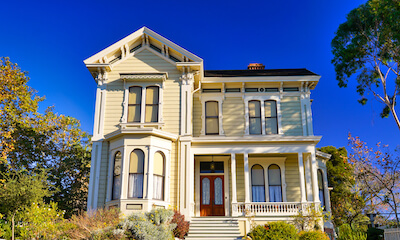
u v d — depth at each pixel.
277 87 20.19
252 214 16.38
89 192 16.70
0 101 19.27
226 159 19.12
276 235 14.23
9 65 19.70
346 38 21.08
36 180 16.22
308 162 17.86
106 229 13.12
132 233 12.98
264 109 19.88
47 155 23.95
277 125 19.55
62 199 23.27
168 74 18.47
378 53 20.39
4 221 16.42
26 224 15.59
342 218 24.67
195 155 18.84
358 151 25.02
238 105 20.08
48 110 24.56
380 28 19.62
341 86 21.94
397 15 18.23
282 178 18.69
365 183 23.56
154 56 18.83
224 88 20.25
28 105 20.50
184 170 16.80
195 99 20.25
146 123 17.52
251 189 18.67
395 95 20.53
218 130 19.72
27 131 22.59
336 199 25.59
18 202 15.13
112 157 16.83
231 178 18.89
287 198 18.42
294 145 17.44
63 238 13.61
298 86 20.11
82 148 25.27
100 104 18.05
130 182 15.96
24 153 22.61
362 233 18.59
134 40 18.94
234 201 16.78
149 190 15.66
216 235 15.16
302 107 19.66
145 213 14.49
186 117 17.61
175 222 14.85
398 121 20.22
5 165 20.86
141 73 18.23
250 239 14.38
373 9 19.59
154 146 16.42
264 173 18.88
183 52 18.31
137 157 16.27
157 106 17.97
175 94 18.11
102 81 18.42
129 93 18.23
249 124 19.72
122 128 16.86
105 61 18.62
